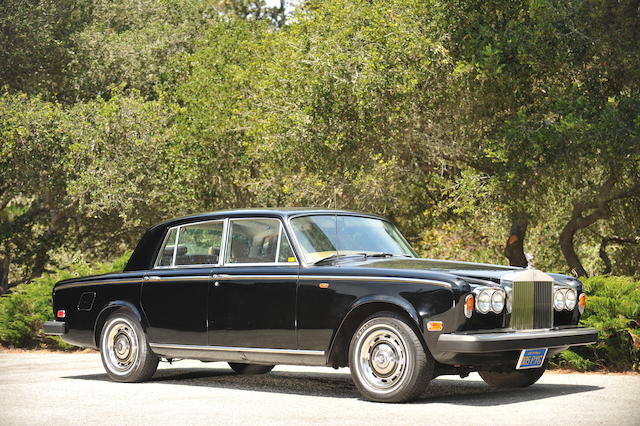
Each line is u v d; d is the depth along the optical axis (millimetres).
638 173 23734
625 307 11656
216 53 34094
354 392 9859
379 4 24219
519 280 8789
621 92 23188
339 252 9688
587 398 9047
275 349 9398
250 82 31016
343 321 8844
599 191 24156
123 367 10922
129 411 8398
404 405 8516
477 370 9094
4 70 32562
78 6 34500
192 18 39438
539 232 29500
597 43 21719
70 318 11445
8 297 17375
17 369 12984
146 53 35844
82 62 34562
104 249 38219
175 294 10328
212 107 31891
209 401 9047
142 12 39719
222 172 32812
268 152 26547
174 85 35250
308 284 9164
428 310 8328
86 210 34188
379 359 8672
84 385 10633
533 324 8953
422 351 8430
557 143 21422
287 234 9555
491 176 24344
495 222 26922
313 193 26891
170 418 7910
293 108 25203
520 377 9984
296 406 8578
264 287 9508
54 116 30562
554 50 22281
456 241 26219
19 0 32500
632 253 28484
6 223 36000
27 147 29672
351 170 24953
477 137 24906
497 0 23469
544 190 24078
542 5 21688
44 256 36406
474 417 7707
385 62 23406
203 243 10320
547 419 7590
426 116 24641
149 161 30922
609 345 11727
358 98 23141
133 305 10758
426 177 26531
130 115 30719
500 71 21734
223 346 9852
